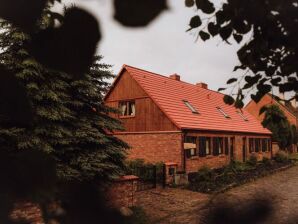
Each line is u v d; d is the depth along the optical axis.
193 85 28.41
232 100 2.50
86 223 0.86
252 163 24.69
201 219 0.98
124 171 10.44
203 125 21.52
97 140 9.21
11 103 0.92
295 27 1.49
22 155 0.85
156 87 22.48
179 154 18.81
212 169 20.56
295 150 38.41
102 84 10.09
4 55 6.82
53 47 0.82
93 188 0.90
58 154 8.51
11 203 0.81
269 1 1.46
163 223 9.38
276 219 0.96
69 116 8.63
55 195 0.86
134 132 21.22
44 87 8.17
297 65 1.71
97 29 0.80
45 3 0.82
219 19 1.79
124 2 0.78
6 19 0.82
